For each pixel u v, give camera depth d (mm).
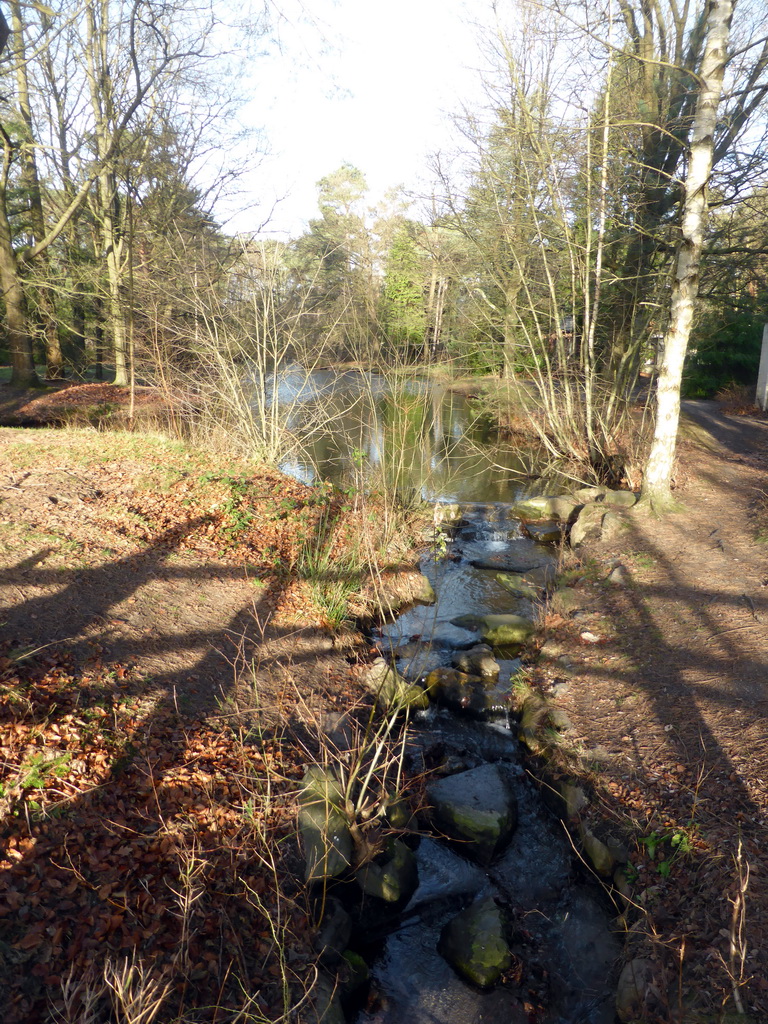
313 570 8586
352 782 4613
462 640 8234
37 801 4062
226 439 12977
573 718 6203
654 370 19422
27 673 5090
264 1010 3523
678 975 3609
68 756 4453
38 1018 3096
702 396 25812
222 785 4820
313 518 9852
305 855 4469
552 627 8211
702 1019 3320
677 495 12156
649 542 10023
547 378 17188
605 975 4027
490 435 21406
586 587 9086
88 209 23141
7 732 4430
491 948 4242
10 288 19750
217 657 6383
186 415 14312
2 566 6547
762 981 3398
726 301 19609
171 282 14641
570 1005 3951
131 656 5891
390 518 10586
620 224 14438
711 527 10344
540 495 15305
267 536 9141
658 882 4277
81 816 4121
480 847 5090
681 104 14516
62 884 3689
